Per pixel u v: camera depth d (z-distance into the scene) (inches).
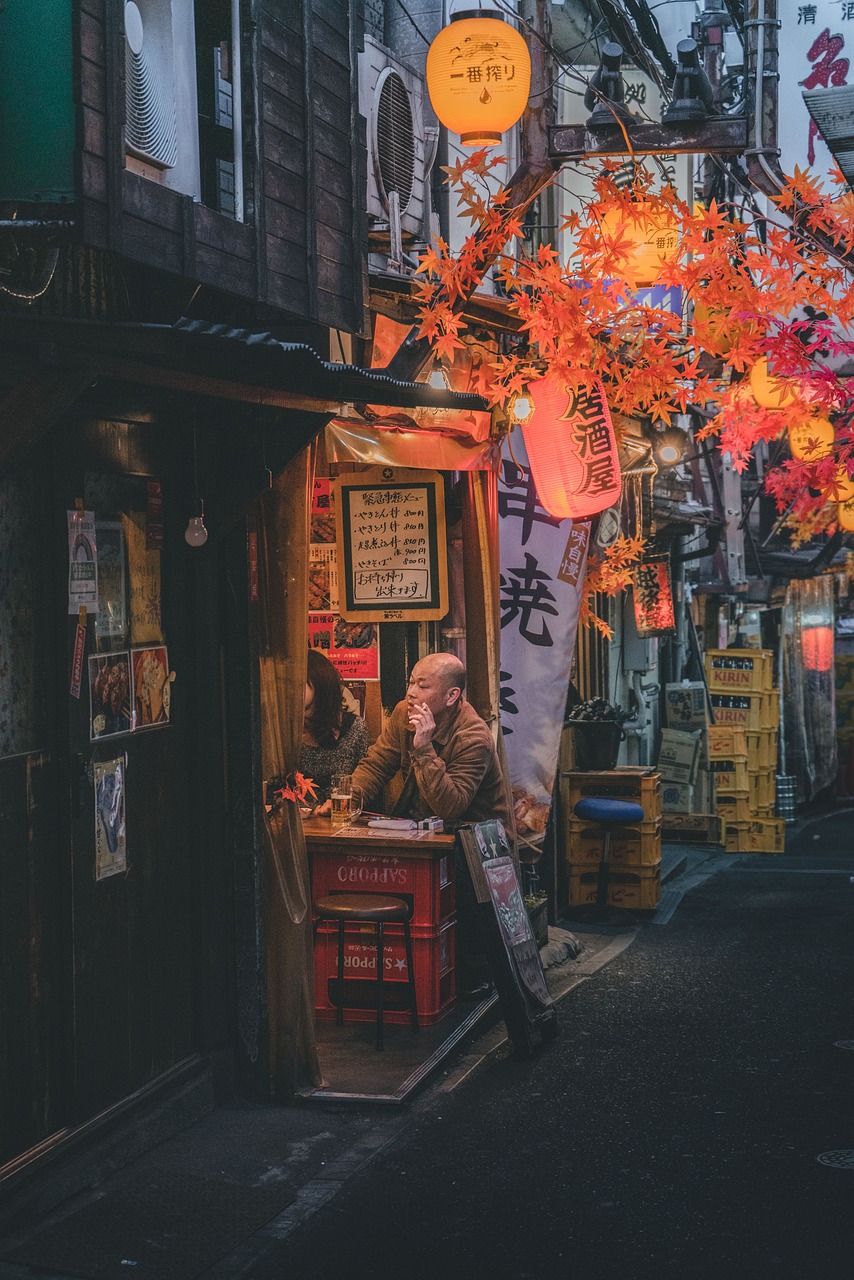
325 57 283.1
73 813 236.1
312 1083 292.0
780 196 351.9
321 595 382.6
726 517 726.5
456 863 354.9
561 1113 285.1
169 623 271.6
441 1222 232.2
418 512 363.9
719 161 374.0
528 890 430.0
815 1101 292.0
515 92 292.5
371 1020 341.1
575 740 518.3
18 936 224.7
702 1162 258.2
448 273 327.3
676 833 675.4
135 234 212.1
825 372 405.7
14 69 196.2
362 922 339.9
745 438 450.6
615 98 345.7
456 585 378.9
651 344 369.1
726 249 351.3
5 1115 222.1
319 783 366.0
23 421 195.8
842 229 354.0
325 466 369.1
